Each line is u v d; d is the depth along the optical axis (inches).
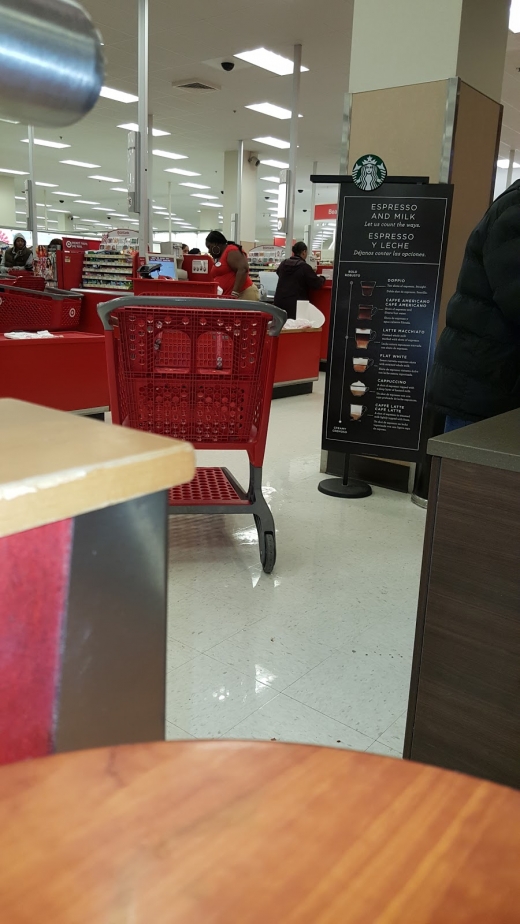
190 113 439.2
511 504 44.5
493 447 45.2
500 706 47.6
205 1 268.5
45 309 188.9
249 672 72.4
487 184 136.9
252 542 108.7
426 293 122.9
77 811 13.7
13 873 12.3
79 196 862.5
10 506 17.3
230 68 345.4
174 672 71.8
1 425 23.3
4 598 22.7
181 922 11.5
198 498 98.8
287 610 86.3
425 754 52.2
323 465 148.9
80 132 496.4
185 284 204.5
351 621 84.2
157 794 14.3
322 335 324.8
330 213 613.6
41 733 24.7
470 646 48.3
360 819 13.9
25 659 23.7
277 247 494.9
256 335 89.7
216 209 964.0
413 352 125.4
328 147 532.1
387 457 130.6
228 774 15.0
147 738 27.9
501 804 14.6
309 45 315.0
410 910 12.0
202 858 12.8
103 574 24.8
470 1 118.0
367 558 103.8
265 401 91.3
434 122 121.9
